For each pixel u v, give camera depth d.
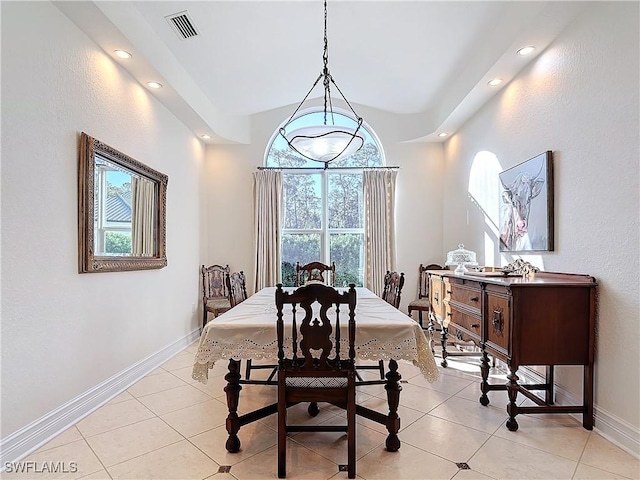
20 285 2.04
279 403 1.89
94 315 2.70
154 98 3.71
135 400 2.81
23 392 2.05
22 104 2.06
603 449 2.09
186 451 2.08
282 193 5.32
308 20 3.29
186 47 3.44
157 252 3.73
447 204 5.20
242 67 3.97
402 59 3.94
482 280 2.68
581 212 2.50
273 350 2.02
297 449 2.12
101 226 2.80
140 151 3.42
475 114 4.28
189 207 4.66
